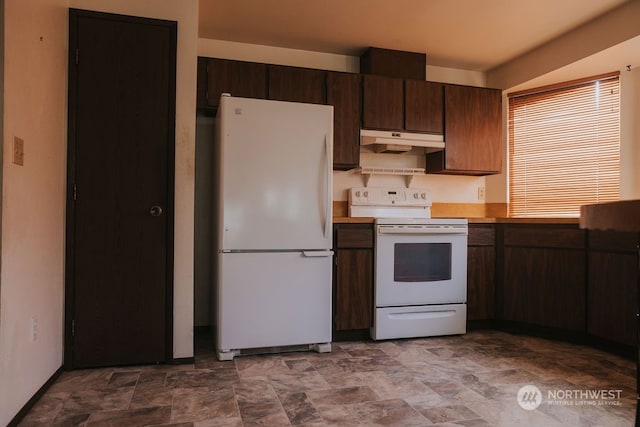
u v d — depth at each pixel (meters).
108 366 2.44
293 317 2.70
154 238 2.49
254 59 3.52
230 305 2.59
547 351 2.81
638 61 3.15
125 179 2.46
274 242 2.66
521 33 3.25
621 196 3.31
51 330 2.17
